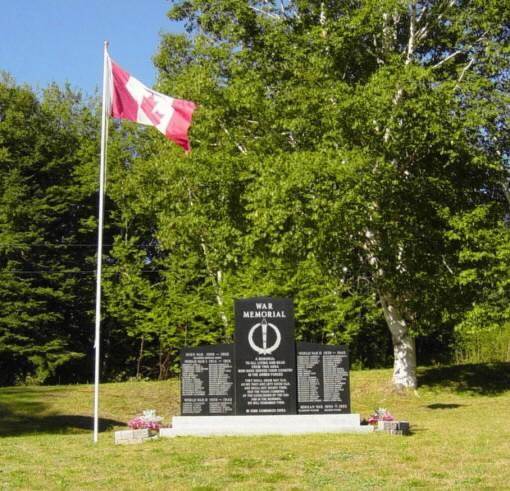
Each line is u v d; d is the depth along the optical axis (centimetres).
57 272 3894
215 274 3603
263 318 1602
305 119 2259
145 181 3425
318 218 2080
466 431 1558
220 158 2423
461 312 2416
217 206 2519
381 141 2219
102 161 1594
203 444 1388
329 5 2486
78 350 4112
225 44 2628
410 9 2508
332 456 1241
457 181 2444
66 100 4462
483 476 1073
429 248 2412
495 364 2962
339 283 3148
